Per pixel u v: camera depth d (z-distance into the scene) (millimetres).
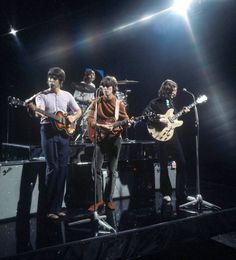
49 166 3896
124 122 4148
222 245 4254
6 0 7668
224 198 5160
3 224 3865
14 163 4117
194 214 4262
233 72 6738
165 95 4699
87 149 4887
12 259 2977
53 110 3902
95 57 9234
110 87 4121
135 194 5328
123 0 7871
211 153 7555
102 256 3461
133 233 3650
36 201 4285
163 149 4727
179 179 4828
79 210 4438
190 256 3996
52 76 3891
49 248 3180
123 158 5148
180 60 7754
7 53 9102
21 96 9406
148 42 8281
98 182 4230
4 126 8758
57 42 9195
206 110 7504
